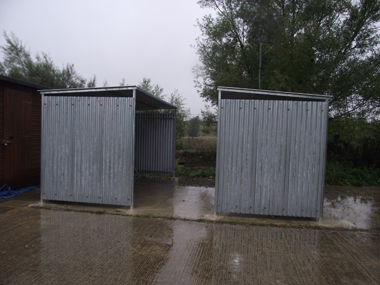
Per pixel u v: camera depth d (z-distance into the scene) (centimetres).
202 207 521
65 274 277
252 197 448
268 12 989
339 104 884
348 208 540
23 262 299
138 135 865
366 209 536
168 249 338
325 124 434
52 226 408
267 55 966
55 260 305
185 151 976
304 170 439
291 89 823
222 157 451
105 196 489
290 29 841
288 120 439
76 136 493
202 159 966
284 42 838
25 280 264
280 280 273
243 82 1014
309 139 437
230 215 472
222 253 330
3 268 286
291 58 809
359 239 384
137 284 262
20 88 634
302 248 349
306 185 440
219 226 421
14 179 620
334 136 1037
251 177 448
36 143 689
